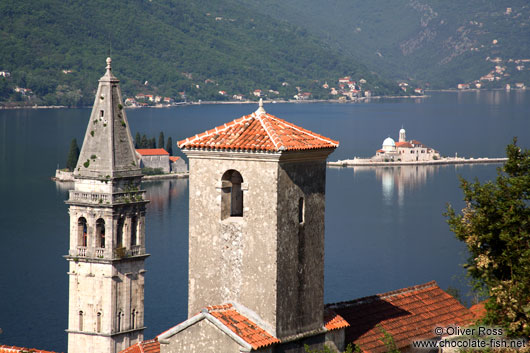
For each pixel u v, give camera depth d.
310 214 52.97
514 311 56.47
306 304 52.81
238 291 51.78
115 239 125.88
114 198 125.19
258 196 51.00
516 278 56.97
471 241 58.72
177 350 51.19
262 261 50.91
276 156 49.97
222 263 52.25
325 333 54.06
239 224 51.75
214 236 52.53
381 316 61.19
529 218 57.19
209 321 50.19
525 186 57.53
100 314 126.19
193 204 53.12
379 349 57.00
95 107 126.69
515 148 60.72
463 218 60.56
